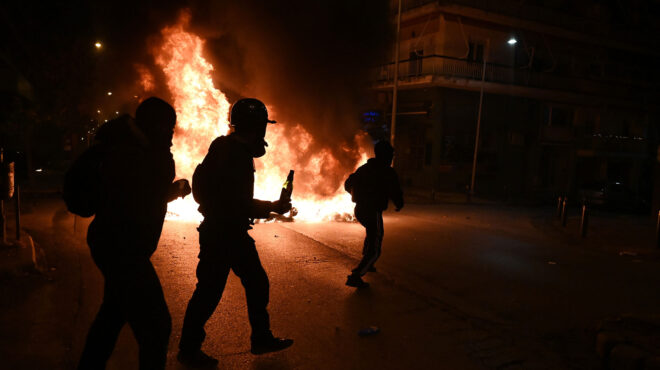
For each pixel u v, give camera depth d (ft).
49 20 58.49
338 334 12.87
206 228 10.15
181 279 17.26
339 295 16.40
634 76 100.07
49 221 29.35
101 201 7.86
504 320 14.89
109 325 8.39
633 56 99.60
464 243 29.19
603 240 33.47
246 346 11.73
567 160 94.89
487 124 82.23
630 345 11.59
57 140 76.95
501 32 79.46
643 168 106.32
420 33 78.07
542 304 16.84
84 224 28.50
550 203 74.08
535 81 82.53
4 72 45.19
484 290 18.35
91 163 7.64
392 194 17.04
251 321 10.82
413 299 16.46
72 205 7.69
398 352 11.87
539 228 39.75
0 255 17.39
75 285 15.75
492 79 77.20
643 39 97.86
